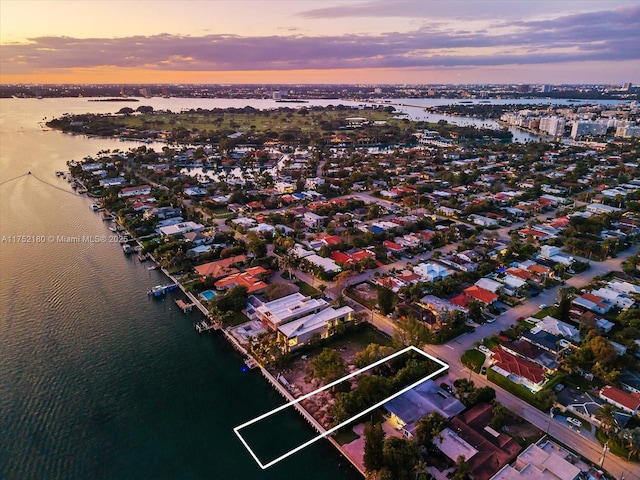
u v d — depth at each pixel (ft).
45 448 284.00
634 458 266.57
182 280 505.25
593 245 577.43
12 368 357.20
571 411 308.60
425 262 551.18
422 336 370.73
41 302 458.09
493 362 354.13
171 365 366.02
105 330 412.77
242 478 264.11
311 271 524.93
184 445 287.69
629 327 389.19
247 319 427.74
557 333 392.68
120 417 310.24
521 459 261.44
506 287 479.82
